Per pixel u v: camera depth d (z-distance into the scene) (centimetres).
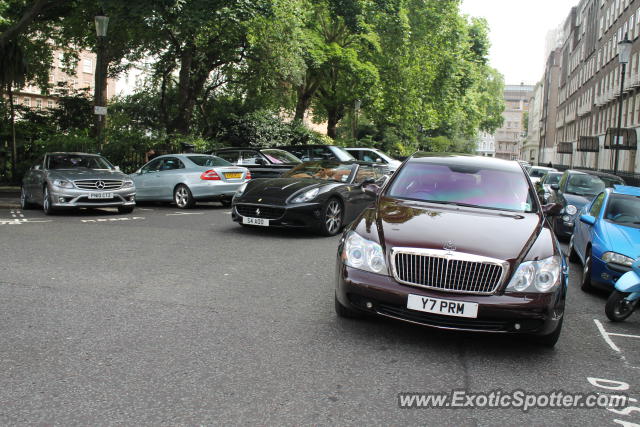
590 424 324
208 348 413
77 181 1247
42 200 1288
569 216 1180
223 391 340
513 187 577
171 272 668
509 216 511
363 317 499
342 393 345
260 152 1738
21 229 1002
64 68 3056
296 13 2272
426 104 3766
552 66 9988
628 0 4206
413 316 431
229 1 1688
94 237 923
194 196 1468
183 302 536
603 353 457
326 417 311
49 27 2670
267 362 390
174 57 2180
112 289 577
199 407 317
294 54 2283
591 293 712
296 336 448
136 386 343
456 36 3866
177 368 373
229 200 1545
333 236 1015
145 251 804
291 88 2658
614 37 4697
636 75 3875
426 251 430
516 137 18662
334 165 1141
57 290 568
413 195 566
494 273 423
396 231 460
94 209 1450
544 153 10288
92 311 497
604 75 5103
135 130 2216
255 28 2097
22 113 2592
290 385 353
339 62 2900
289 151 1923
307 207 966
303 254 820
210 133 2608
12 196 1702
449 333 477
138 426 293
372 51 3091
